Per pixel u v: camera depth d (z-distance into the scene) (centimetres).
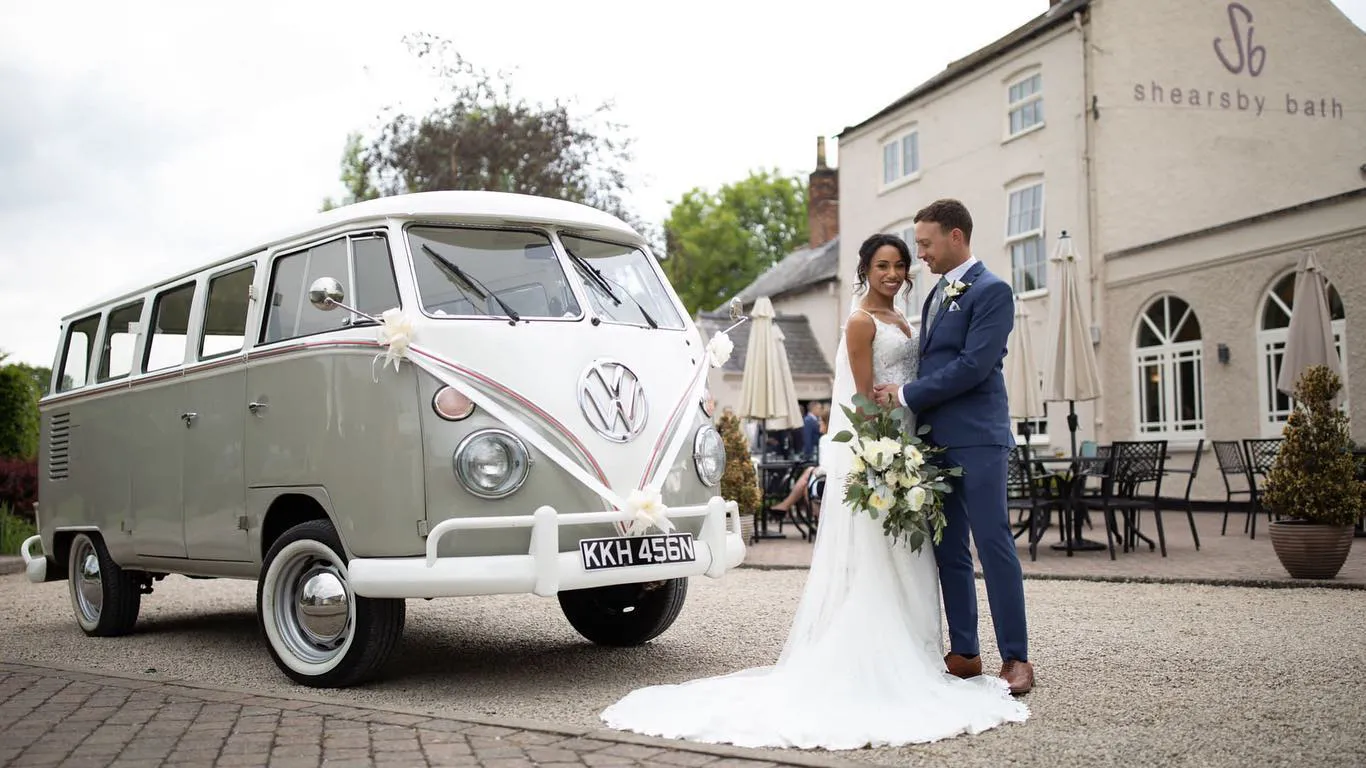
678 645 653
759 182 4856
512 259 562
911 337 528
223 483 614
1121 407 1834
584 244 594
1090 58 1897
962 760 385
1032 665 550
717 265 4684
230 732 431
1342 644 584
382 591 497
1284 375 1223
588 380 538
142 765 388
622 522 526
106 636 764
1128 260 1820
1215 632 630
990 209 2145
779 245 4812
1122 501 1031
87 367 782
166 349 685
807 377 2680
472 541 498
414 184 2666
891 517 477
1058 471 1119
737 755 388
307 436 550
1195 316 1708
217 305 646
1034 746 401
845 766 371
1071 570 926
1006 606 495
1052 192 1981
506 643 679
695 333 618
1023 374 1288
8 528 1405
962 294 502
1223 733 412
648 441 548
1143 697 475
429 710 488
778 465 1336
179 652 686
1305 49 1947
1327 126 1947
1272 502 845
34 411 1691
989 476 495
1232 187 1930
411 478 504
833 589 491
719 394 2769
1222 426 1650
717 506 564
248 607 907
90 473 754
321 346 545
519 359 524
